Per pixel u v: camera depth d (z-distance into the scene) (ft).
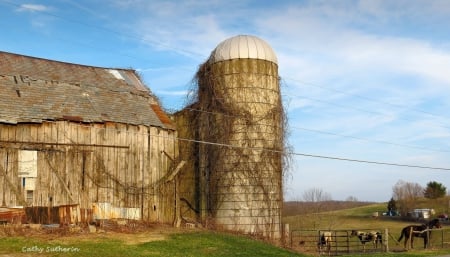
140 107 82.48
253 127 83.76
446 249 81.56
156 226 72.79
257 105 84.74
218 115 85.71
